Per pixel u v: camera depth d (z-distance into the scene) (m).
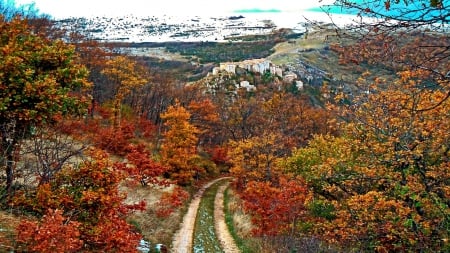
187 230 30.55
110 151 41.00
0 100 14.75
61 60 17.69
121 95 49.78
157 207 31.97
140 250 21.83
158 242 25.39
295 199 22.80
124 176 16.41
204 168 60.56
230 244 28.14
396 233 16.00
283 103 59.88
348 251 19.33
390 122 18.48
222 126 69.00
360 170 19.41
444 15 3.73
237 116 65.31
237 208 37.59
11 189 16.17
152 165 37.91
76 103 18.31
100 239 14.40
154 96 73.81
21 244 11.93
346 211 18.61
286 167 28.73
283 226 23.56
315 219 22.47
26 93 15.30
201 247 26.72
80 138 24.12
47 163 16.00
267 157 38.38
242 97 77.25
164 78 82.50
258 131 59.09
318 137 29.30
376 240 17.83
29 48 17.47
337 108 21.59
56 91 16.02
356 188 21.56
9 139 15.79
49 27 53.34
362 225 18.09
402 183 17.72
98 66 54.12
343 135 25.84
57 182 15.70
